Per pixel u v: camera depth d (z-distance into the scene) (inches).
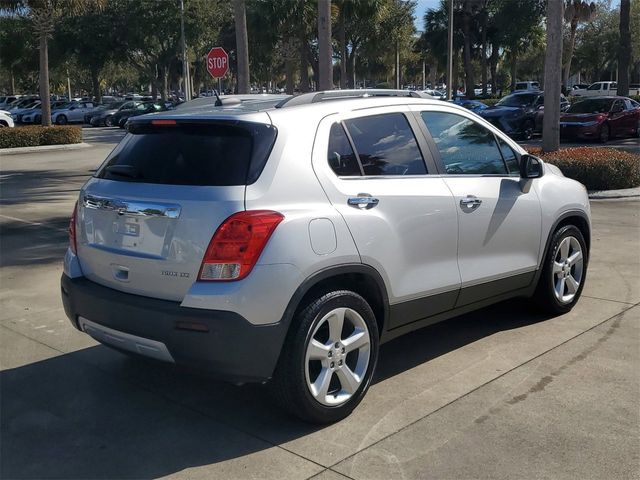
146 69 1891.0
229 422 158.2
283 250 140.8
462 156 193.2
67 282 167.2
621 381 175.8
